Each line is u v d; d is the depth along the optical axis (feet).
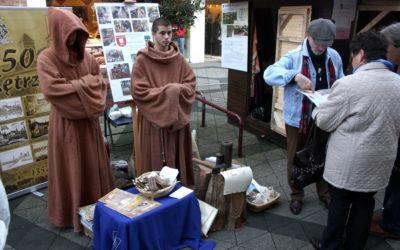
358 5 10.96
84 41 7.48
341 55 11.35
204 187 8.69
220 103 22.16
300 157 7.50
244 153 13.46
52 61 7.35
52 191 8.38
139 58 8.59
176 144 9.40
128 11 9.62
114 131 16.62
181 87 8.54
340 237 7.03
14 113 9.70
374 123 5.79
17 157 10.00
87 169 8.43
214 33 46.80
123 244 6.42
